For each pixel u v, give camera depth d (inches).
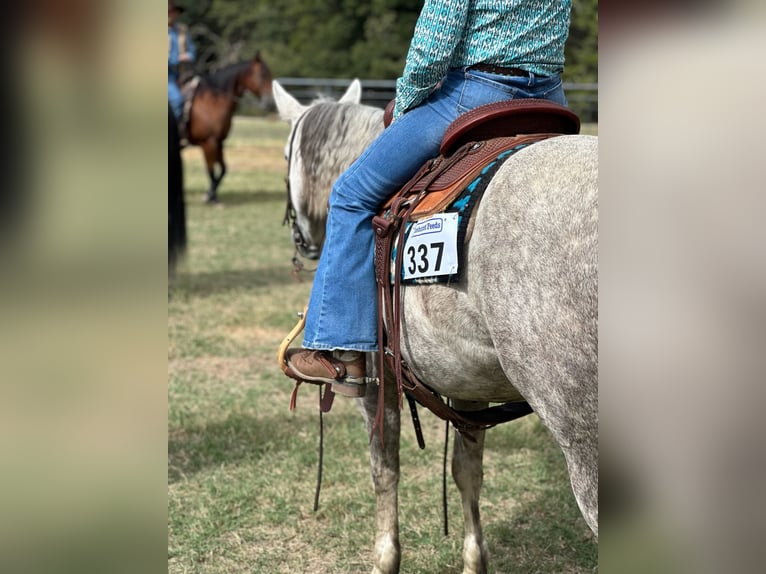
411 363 76.8
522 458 144.1
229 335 224.1
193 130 464.4
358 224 81.8
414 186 77.4
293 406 91.6
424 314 71.7
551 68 76.5
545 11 74.7
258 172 633.0
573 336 54.9
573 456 58.2
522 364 59.7
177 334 224.5
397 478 95.3
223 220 426.9
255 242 368.2
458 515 124.3
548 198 58.6
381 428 82.7
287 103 122.4
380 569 96.3
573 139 64.7
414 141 79.7
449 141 76.4
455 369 71.4
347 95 123.9
